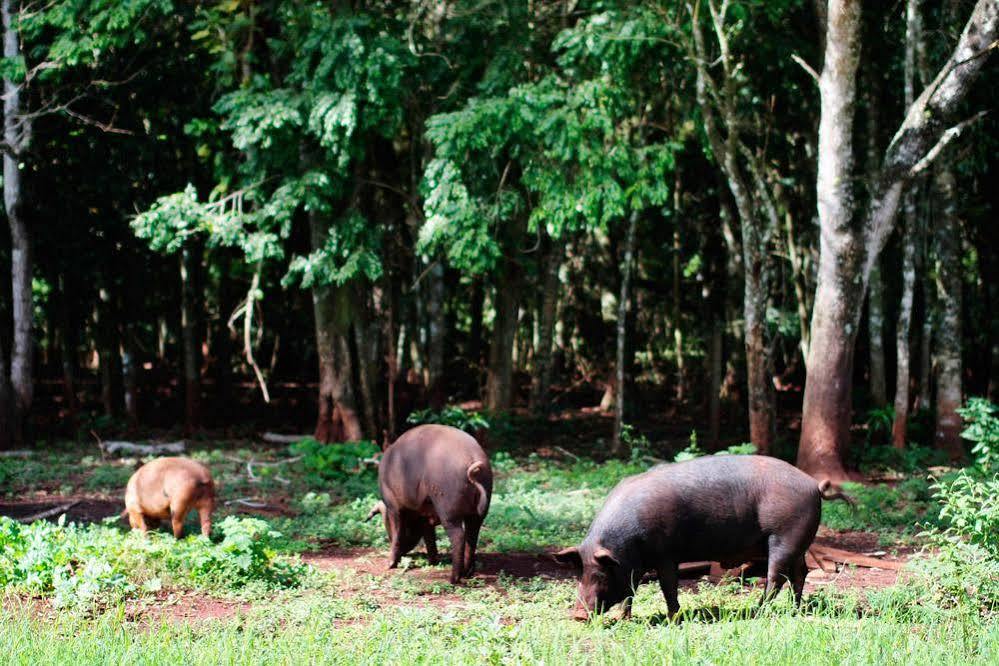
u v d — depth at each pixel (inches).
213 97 844.0
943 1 762.2
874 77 809.5
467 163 753.6
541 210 737.6
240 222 784.9
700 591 386.3
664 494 329.7
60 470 708.0
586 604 330.0
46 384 1221.1
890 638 300.7
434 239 740.0
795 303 973.8
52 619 336.5
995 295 941.8
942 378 769.6
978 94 820.0
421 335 1115.9
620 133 799.7
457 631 325.1
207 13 788.0
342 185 784.9
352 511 577.6
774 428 732.7
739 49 778.8
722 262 1023.6
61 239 923.4
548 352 973.8
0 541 390.9
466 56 799.7
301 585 398.9
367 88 727.7
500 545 487.5
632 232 825.5
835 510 565.6
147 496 457.7
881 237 676.7
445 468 412.5
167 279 1057.5
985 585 355.3
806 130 885.8
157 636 306.7
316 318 838.5
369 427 849.5
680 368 1101.7
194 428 948.6
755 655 283.3
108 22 772.0
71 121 904.9
